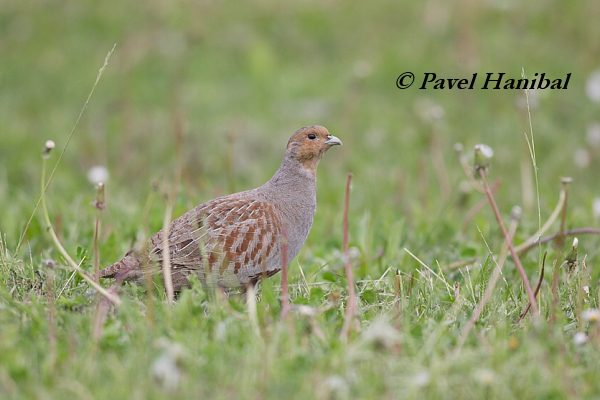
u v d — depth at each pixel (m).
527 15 21.45
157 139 16.75
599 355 6.45
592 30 20.67
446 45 20.66
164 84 19.50
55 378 5.86
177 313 6.96
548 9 21.58
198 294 7.37
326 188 14.43
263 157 16.75
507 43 20.23
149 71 20.03
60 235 10.27
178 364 5.73
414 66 19.77
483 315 7.56
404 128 17.47
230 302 7.43
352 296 7.27
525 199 13.09
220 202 8.42
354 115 17.73
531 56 19.84
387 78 19.58
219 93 19.22
